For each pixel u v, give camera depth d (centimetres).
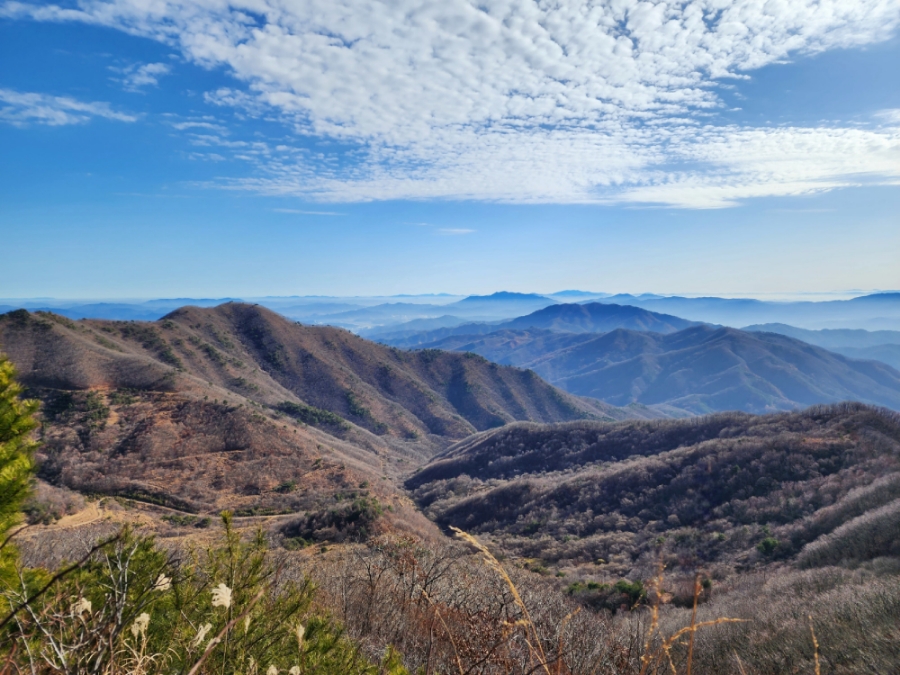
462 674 240
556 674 222
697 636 1088
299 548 2269
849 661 878
